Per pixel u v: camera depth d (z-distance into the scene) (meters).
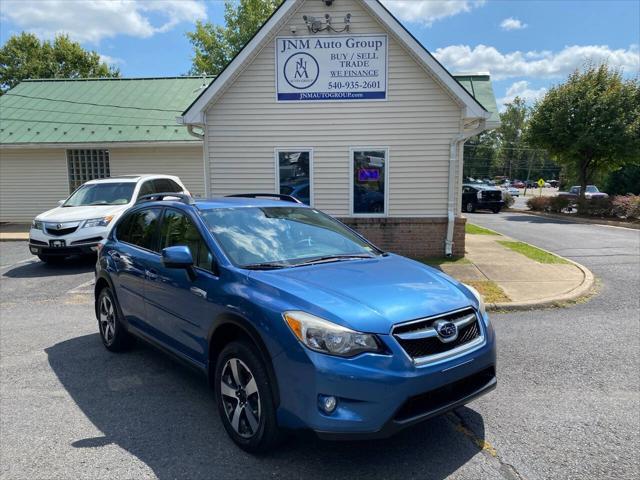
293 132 10.79
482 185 31.23
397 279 3.51
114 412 3.88
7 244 13.79
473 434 3.52
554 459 3.20
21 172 17.55
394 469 3.08
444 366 2.99
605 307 7.04
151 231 4.72
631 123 24.34
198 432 3.56
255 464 3.13
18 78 36.34
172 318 4.08
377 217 10.85
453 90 10.05
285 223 4.38
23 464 3.15
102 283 5.48
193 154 17.00
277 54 10.59
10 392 4.27
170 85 20.33
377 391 2.78
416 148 10.63
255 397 3.16
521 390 4.28
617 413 3.85
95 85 20.48
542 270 9.27
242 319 3.21
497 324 6.24
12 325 6.36
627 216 21.36
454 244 10.85
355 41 10.45
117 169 17.20
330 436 2.79
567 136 25.59
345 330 2.84
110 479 2.98
